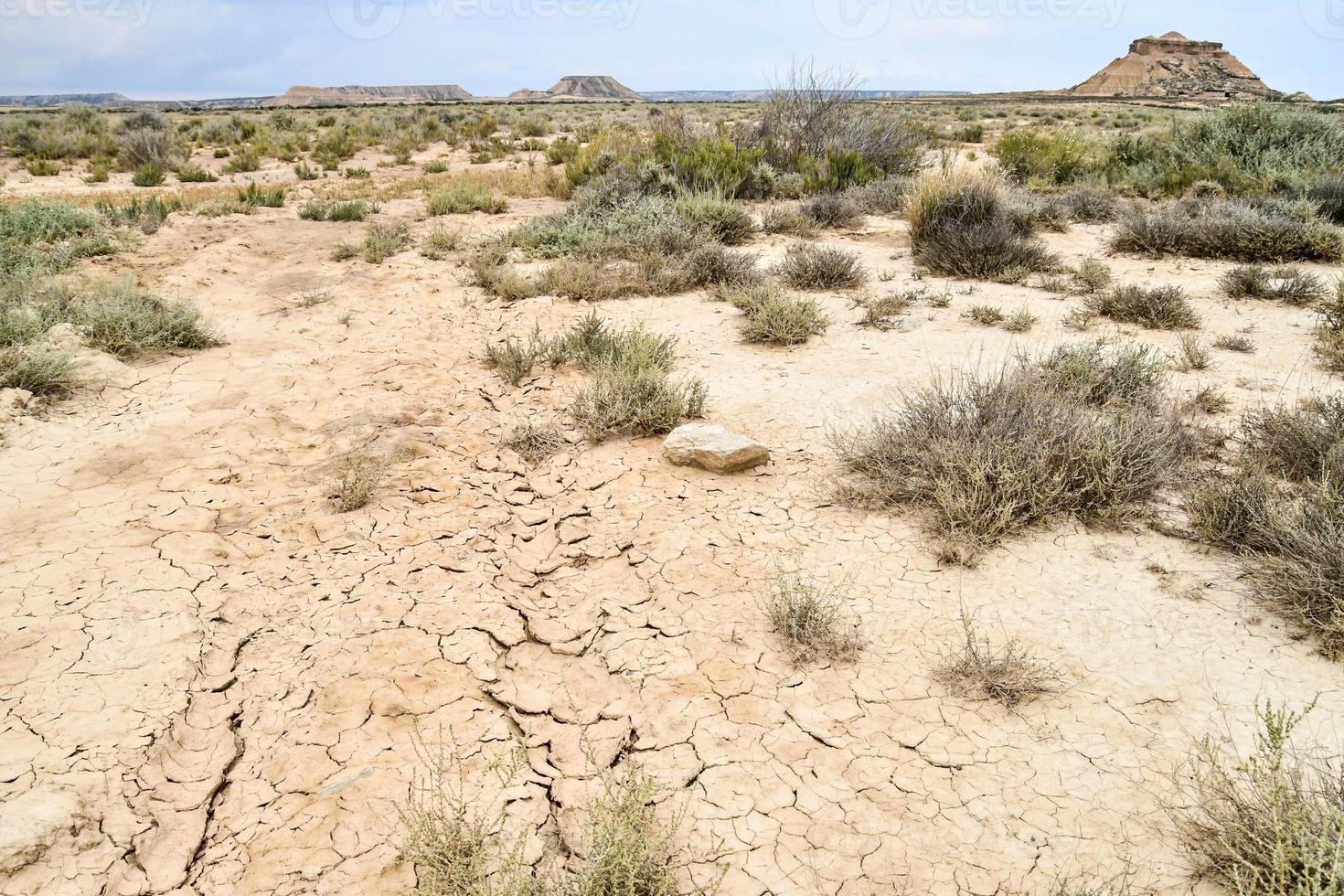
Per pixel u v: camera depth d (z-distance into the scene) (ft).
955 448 14.32
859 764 9.20
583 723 9.91
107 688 10.32
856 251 36.04
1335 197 37.78
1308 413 16.74
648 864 7.73
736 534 13.97
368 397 20.35
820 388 20.25
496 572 13.10
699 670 10.77
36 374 19.24
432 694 10.39
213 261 33.30
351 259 35.68
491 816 8.52
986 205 34.09
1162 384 18.69
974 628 11.37
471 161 77.10
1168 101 269.03
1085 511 13.93
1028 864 7.98
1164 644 10.91
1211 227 33.09
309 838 8.32
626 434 17.97
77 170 71.67
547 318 26.86
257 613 11.94
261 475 16.29
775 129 57.77
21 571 12.71
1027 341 23.13
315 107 202.08
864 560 13.08
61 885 7.77
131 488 15.60
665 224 35.09
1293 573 11.48
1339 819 6.92
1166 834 8.22
